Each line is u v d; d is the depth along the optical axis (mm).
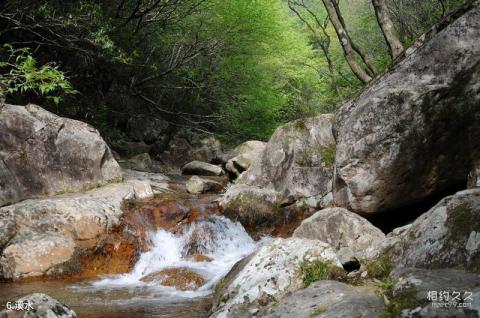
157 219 8023
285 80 21422
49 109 13281
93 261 6918
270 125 19750
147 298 5730
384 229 7340
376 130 6809
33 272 6426
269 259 4516
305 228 6391
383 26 9125
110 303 5492
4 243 6570
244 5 16875
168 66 16281
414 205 7082
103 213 7375
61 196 7965
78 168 8570
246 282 4395
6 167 7551
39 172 8047
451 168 6719
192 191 10219
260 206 8484
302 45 21953
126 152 16062
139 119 18125
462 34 6613
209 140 17953
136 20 14094
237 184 9398
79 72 13742
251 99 18266
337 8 9938
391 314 3037
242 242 8203
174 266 7086
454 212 3928
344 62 21703
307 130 9078
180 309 5273
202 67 17016
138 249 7375
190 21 15773
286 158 9008
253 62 18078
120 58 11773
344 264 5223
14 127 8000
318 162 8680
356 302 3365
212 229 8117
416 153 6633
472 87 6457
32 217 6914
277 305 3844
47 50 12703
